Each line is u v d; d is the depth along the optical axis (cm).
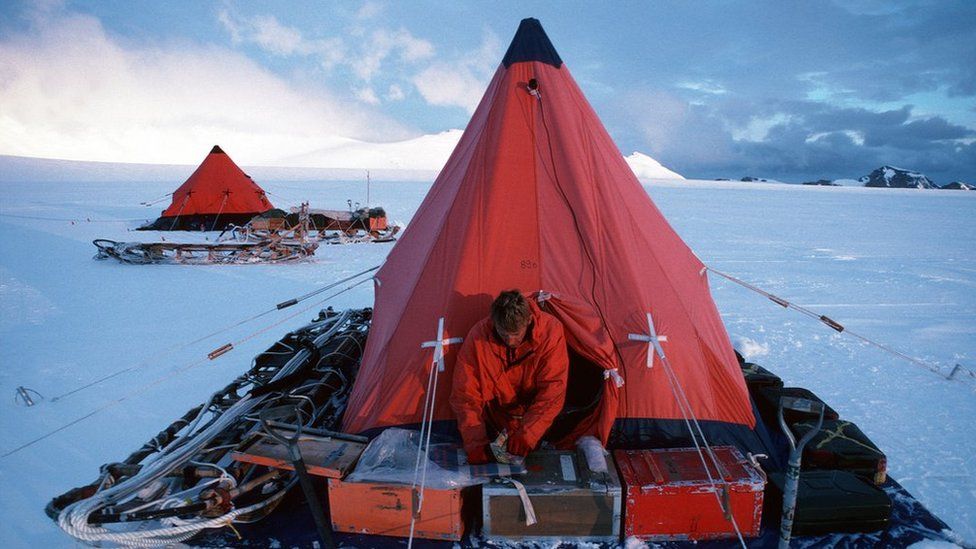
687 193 5747
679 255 406
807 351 645
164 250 1224
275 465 298
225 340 657
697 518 287
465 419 299
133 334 677
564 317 328
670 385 331
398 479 285
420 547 287
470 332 312
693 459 307
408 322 350
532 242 356
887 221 2728
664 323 339
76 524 259
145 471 297
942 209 3991
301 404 374
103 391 507
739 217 2716
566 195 362
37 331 686
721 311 841
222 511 285
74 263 1145
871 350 652
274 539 292
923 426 449
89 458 393
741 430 345
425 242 389
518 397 326
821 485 308
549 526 287
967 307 876
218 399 399
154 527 286
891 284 1056
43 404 478
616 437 331
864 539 294
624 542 289
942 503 338
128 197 3000
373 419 341
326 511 312
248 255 1185
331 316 602
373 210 1595
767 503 314
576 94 400
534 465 300
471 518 307
